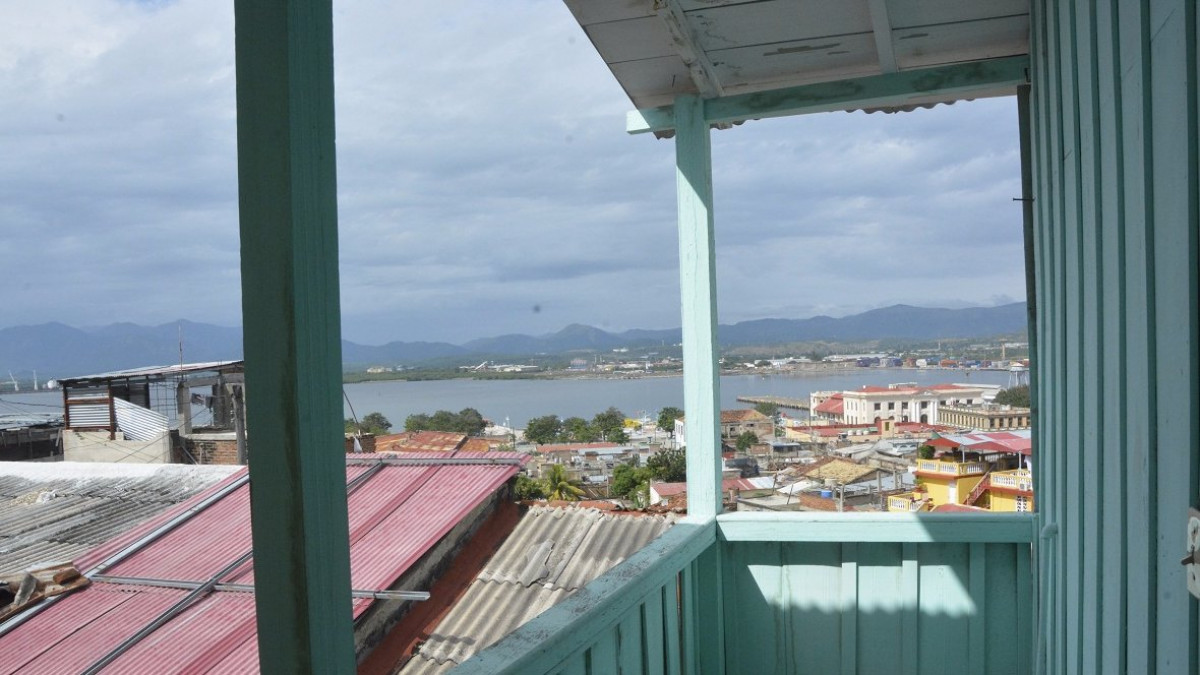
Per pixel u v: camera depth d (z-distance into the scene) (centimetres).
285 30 104
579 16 219
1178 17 108
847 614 261
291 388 104
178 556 625
